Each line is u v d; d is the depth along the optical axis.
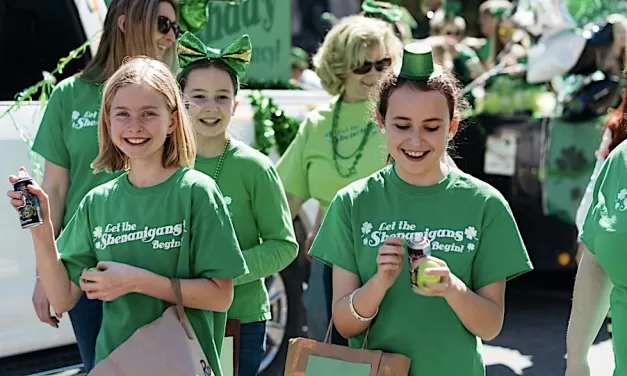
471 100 7.48
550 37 7.44
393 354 2.87
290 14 7.26
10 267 4.95
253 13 7.01
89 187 3.79
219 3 6.75
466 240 2.94
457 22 9.95
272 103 5.66
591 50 7.17
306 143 4.48
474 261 2.97
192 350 2.89
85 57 5.31
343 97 4.43
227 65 3.74
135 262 2.98
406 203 2.99
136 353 2.87
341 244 3.04
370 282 2.86
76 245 3.12
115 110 3.01
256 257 3.68
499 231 2.96
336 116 4.39
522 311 7.60
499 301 2.96
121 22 3.81
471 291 2.87
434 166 3.00
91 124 3.79
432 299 2.94
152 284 2.89
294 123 5.70
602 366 6.17
